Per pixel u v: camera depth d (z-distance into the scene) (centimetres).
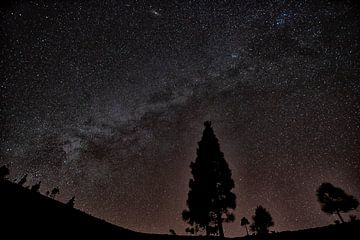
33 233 1226
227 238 2152
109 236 1633
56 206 1836
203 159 2611
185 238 2102
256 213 2912
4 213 1289
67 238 1334
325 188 2586
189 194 2488
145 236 1973
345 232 1661
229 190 2459
